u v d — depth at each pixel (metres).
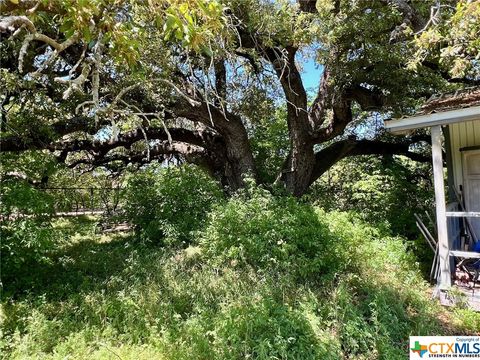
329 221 6.61
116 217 8.83
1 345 3.43
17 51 4.39
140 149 10.35
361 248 5.83
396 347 3.71
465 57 5.25
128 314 4.01
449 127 6.91
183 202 7.63
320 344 3.54
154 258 6.12
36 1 1.98
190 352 3.36
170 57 5.68
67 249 7.23
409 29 5.79
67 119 7.12
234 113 9.36
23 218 4.96
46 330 3.69
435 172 4.99
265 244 5.54
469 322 4.13
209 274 5.18
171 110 7.50
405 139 10.96
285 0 6.22
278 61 7.38
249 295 4.41
